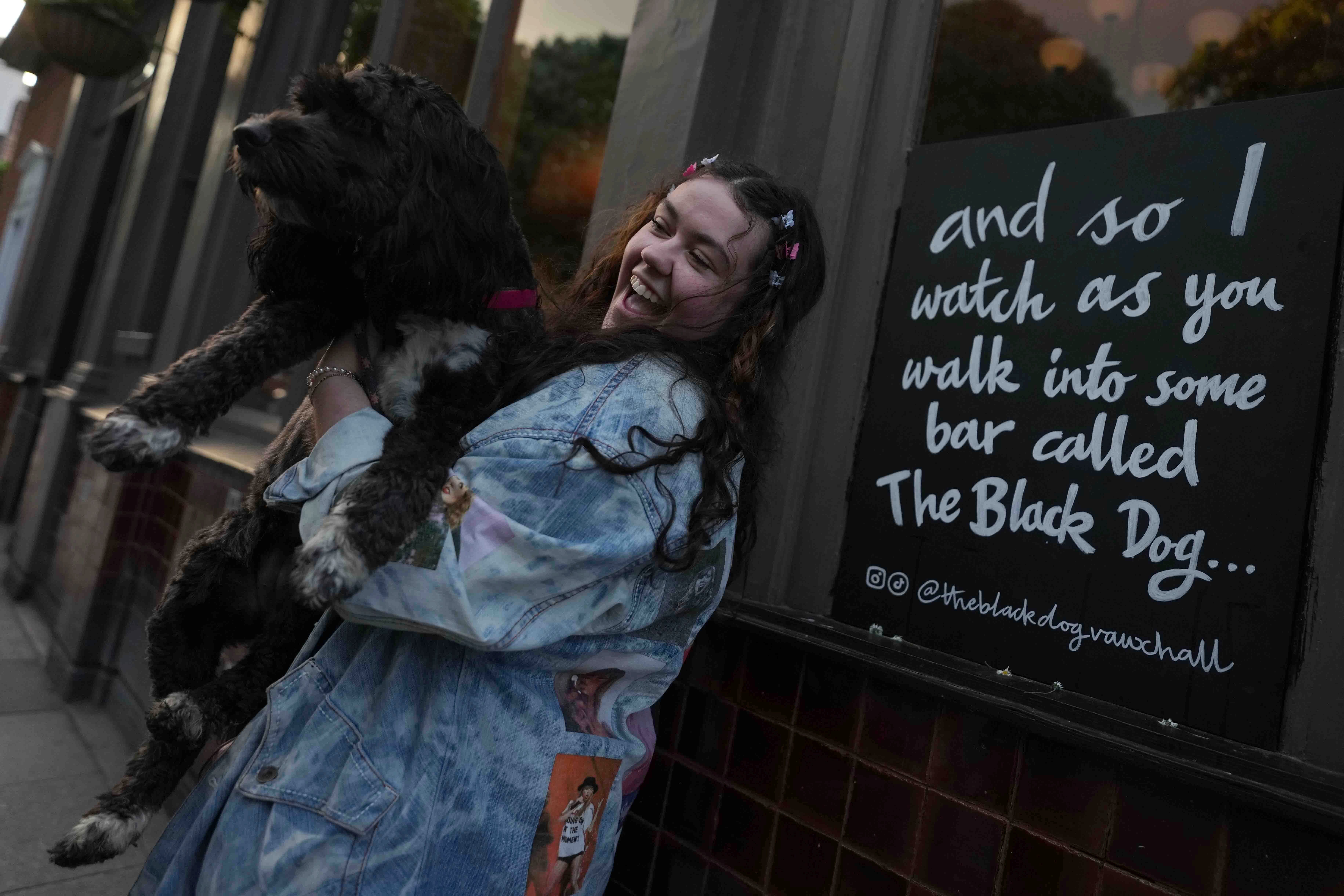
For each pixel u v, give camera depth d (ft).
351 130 4.12
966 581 5.56
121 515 14.55
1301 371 4.55
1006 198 5.88
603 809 4.01
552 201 10.90
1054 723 4.55
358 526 3.39
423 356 4.24
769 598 6.49
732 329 4.75
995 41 6.47
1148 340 5.09
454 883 3.52
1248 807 4.09
